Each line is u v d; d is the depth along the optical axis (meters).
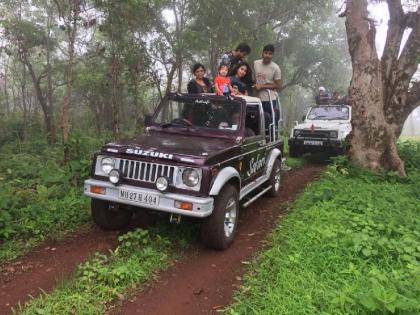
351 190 7.19
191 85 7.27
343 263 4.41
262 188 7.72
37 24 17.81
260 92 8.06
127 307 3.81
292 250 4.83
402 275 4.00
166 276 4.46
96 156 5.26
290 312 3.53
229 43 16.83
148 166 4.93
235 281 4.38
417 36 9.75
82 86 18.25
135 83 13.27
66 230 5.70
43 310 3.62
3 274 4.41
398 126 10.08
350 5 9.13
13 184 7.68
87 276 4.17
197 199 4.62
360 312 3.43
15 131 17.27
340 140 11.93
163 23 14.95
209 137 5.99
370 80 9.08
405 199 6.92
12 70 21.50
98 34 15.80
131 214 5.89
